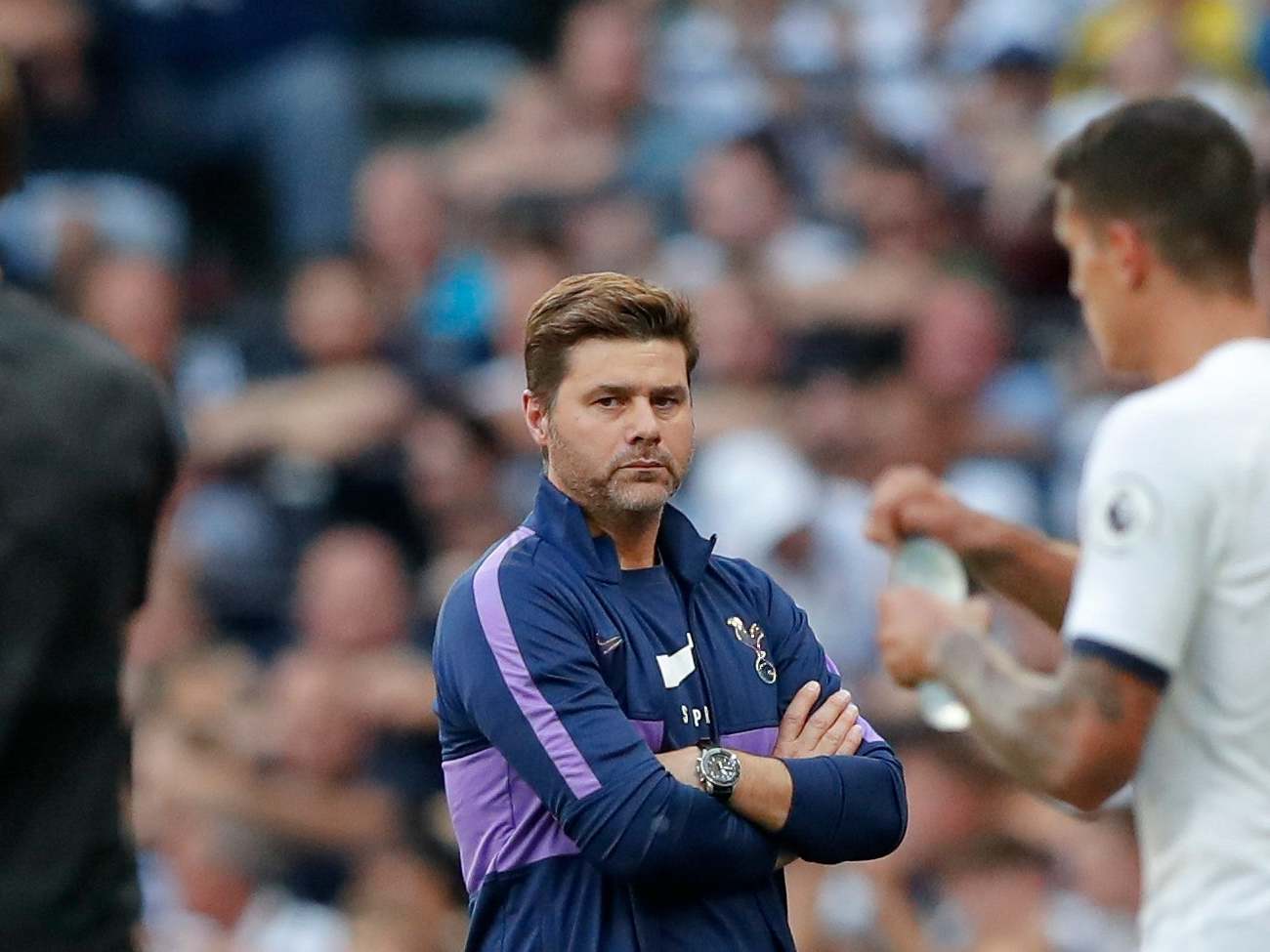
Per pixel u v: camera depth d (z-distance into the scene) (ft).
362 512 100.27
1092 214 39.27
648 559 36.70
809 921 68.64
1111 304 39.37
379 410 101.50
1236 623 36.32
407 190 113.91
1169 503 36.35
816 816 35.27
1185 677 36.76
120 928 33.04
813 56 117.70
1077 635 36.78
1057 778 36.96
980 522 45.91
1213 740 36.52
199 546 98.37
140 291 106.32
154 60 123.54
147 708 90.02
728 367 98.94
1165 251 38.60
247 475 102.94
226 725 87.76
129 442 33.42
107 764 33.12
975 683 39.14
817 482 92.22
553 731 34.78
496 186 114.83
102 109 122.21
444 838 79.92
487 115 126.62
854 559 88.74
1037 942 70.59
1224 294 38.70
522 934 35.42
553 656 35.04
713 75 118.32
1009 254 106.11
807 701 37.09
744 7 119.85
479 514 96.89
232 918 80.84
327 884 83.35
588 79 117.50
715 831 34.53
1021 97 113.60
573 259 109.19
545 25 131.23
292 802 84.12
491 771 35.86
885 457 94.53
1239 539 36.29
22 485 32.50
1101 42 115.34
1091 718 36.35
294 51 123.65
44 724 32.48
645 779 34.35
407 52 128.06
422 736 86.63
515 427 100.22
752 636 37.22
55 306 106.63
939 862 71.97
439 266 112.37
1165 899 36.94
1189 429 36.60
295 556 99.55
